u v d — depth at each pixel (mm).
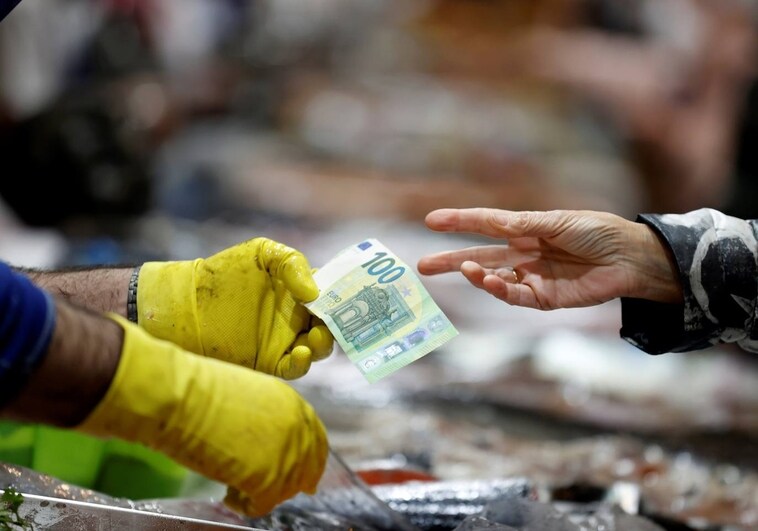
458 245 7867
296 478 2266
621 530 3014
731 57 7660
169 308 2758
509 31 10625
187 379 2127
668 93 8117
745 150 6848
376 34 11258
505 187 8852
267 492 2219
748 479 3955
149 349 2100
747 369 5977
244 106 10320
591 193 8742
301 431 2270
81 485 3053
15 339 1939
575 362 5754
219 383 2184
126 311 2893
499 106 10125
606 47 8758
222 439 2145
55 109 6773
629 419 4762
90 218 6812
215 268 2752
